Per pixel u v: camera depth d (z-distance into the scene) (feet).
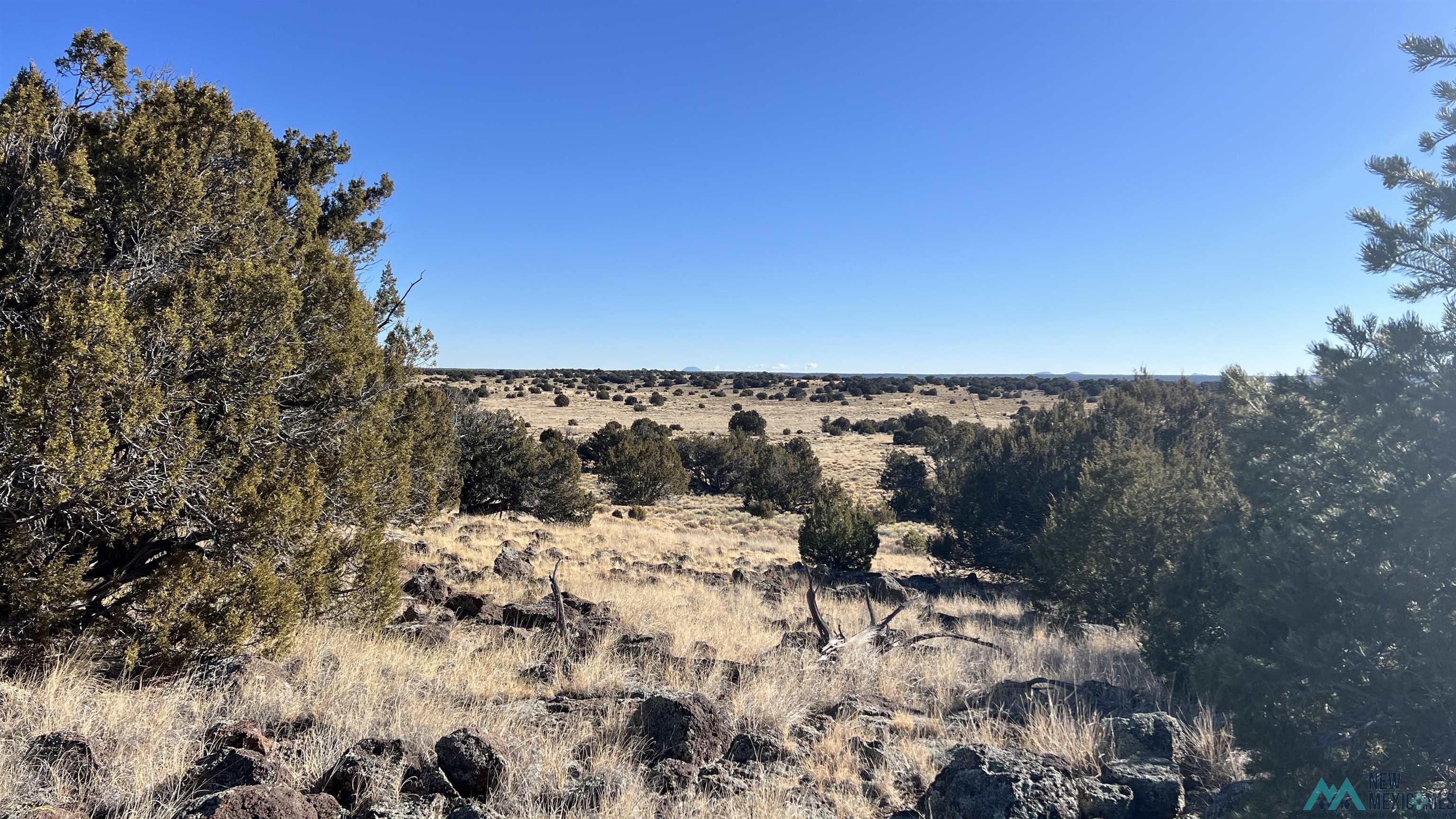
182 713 17.87
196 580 22.80
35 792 12.38
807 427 324.60
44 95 25.05
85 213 23.36
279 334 26.91
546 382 459.73
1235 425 16.37
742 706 19.95
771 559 80.53
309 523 26.35
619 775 14.71
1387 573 12.67
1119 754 16.78
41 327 20.52
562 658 25.49
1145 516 37.63
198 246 26.35
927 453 130.21
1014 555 70.18
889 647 30.27
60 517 21.52
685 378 554.46
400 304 44.86
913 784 15.87
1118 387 78.74
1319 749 12.53
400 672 23.11
